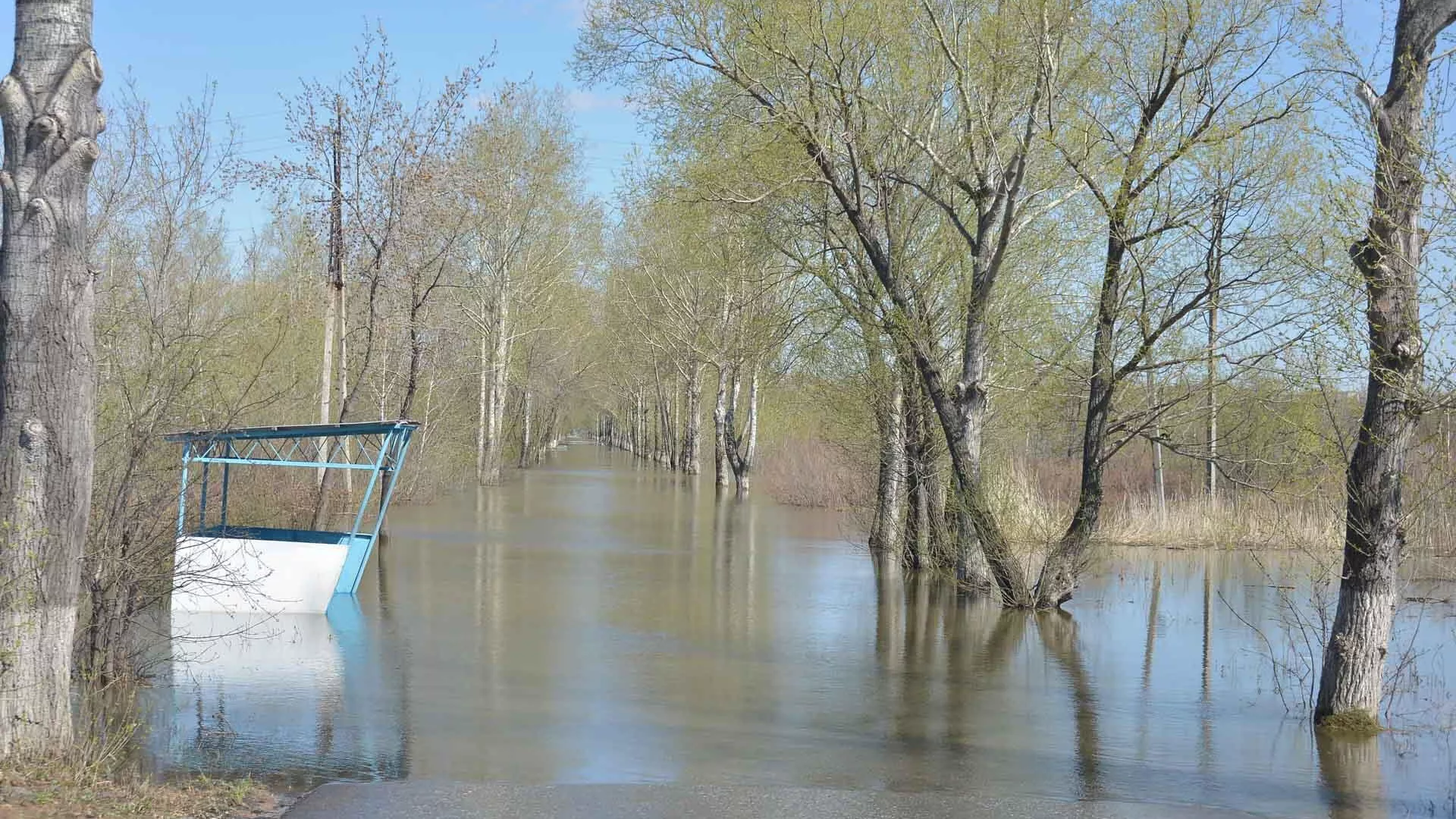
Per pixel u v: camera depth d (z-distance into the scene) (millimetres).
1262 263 13531
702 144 16984
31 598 6797
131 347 12047
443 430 36344
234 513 18906
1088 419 15828
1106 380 15383
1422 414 9242
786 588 17797
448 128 22141
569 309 48938
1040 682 11695
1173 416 15078
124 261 14734
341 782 7391
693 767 8289
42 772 6566
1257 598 17531
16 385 6820
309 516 22406
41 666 6875
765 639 13742
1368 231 8961
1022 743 9258
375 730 9102
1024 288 17266
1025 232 17219
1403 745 9328
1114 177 14859
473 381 44125
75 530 7008
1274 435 13492
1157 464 26109
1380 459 9539
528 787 7301
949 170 16281
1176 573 20250
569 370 64938
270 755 8273
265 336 19328
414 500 33219
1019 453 23078
